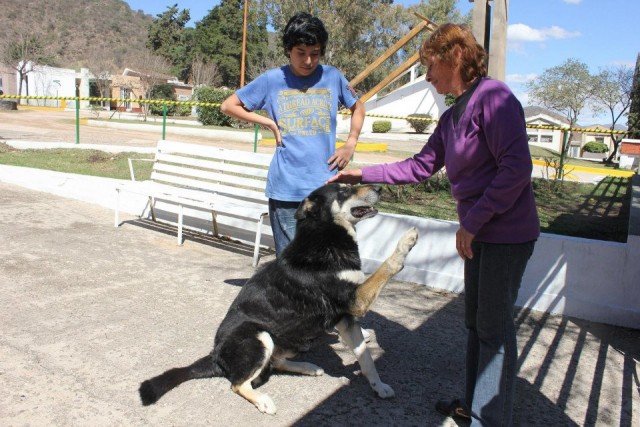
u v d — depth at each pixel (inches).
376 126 1455.5
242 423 115.8
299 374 140.0
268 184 156.3
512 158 92.8
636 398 131.6
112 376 130.8
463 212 106.2
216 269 218.7
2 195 328.8
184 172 269.6
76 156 499.2
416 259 210.5
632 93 818.8
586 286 179.2
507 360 102.4
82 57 6146.7
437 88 109.1
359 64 1973.4
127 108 1918.1
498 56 237.9
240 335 123.5
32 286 186.5
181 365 137.9
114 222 285.1
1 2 7170.3
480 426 104.0
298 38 136.6
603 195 375.2
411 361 147.6
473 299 109.5
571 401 129.4
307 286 123.6
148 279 201.6
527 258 102.3
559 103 1507.1
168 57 2827.3
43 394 121.0
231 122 1153.4
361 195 124.6
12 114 1177.4
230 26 2568.9
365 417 120.3
